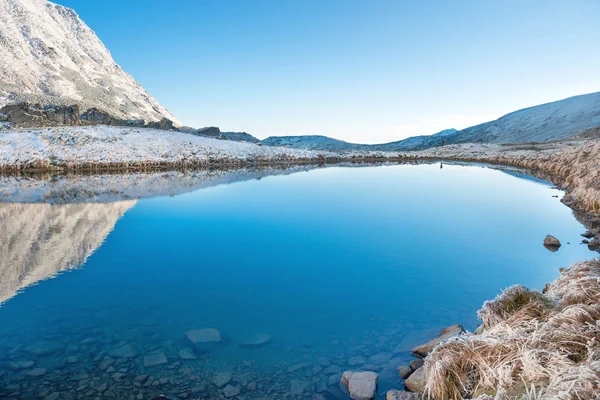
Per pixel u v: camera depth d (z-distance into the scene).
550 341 3.85
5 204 20.02
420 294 7.82
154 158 52.97
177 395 4.61
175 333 6.22
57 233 13.59
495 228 14.16
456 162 68.94
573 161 34.06
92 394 4.61
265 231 13.95
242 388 4.76
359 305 7.32
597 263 6.14
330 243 12.19
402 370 4.99
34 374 5.02
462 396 3.93
